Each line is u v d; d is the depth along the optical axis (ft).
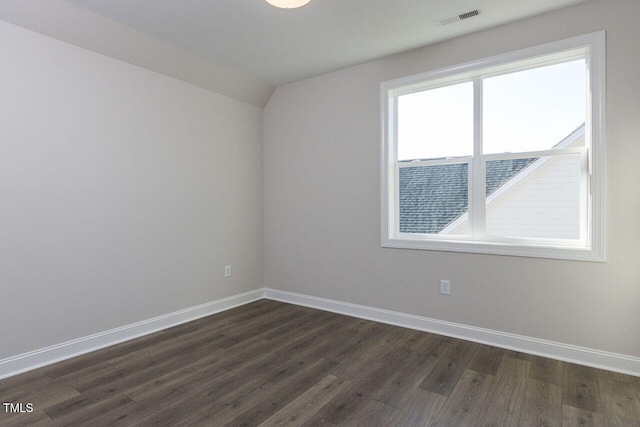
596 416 6.18
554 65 8.79
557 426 5.92
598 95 7.82
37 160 8.11
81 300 8.90
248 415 6.29
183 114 11.19
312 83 12.51
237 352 8.96
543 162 8.90
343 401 6.71
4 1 7.28
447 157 10.30
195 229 11.59
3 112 7.60
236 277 13.01
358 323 11.06
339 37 9.52
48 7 7.72
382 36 9.47
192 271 11.51
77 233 8.80
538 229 8.96
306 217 12.85
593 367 7.97
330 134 12.14
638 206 7.51
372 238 11.32
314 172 12.59
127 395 6.95
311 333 10.25
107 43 9.05
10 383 7.38
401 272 10.78
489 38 9.14
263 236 14.08
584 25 7.96
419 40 9.73
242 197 13.20
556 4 8.02
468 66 9.46
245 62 11.16
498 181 9.48
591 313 8.04
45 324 8.29
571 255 8.20
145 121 10.19
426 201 10.69
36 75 8.06
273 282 13.93
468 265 9.64
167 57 10.21
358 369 7.99
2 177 7.61
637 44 7.46
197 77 11.30
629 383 7.25
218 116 12.26
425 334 10.09
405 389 7.12
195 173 11.56
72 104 8.68
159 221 10.58
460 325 9.79
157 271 10.55
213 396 6.91
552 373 7.71
